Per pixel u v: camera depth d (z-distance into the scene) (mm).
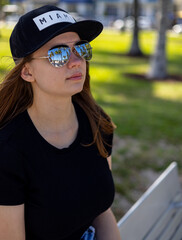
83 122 1518
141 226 2020
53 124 1419
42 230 1365
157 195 2219
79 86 1351
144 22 31609
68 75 1312
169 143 5008
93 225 1648
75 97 1600
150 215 2125
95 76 9562
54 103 1387
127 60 13344
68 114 1451
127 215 1918
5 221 1286
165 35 9875
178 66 12414
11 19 26953
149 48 17594
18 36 1293
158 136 5250
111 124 1631
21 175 1283
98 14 43469
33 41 1264
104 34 22922
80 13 42875
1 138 1286
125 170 4102
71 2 42406
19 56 1311
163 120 6023
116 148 4707
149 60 13797
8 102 1383
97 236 1626
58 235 1397
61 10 1338
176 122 5957
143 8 43156
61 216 1359
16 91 1382
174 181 2477
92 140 1496
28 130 1336
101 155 1514
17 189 1279
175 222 2418
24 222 1351
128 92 8062
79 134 1472
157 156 4527
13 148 1277
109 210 1678
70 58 1319
